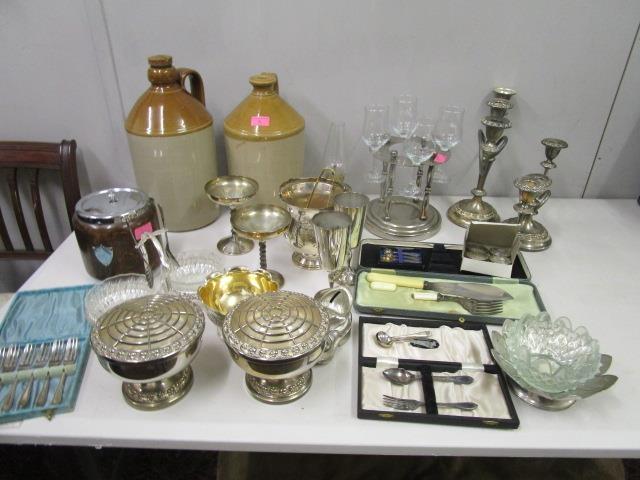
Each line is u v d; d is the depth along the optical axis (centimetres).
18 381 69
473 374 72
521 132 120
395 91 116
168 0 104
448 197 129
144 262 81
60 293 87
